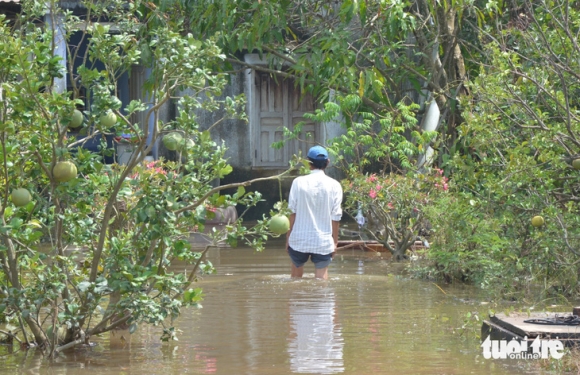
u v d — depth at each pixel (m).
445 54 16.33
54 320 6.35
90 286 6.36
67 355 6.39
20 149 6.42
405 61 17.27
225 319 8.02
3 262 6.45
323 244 11.29
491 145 11.12
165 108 21.00
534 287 10.22
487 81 10.74
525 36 11.05
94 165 6.48
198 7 15.25
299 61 15.52
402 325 7.68
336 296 9.62
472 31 17.72
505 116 11.29
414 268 11.83
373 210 14.36
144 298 6.36
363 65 18.62
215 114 21.95
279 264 13.10
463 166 11.14
